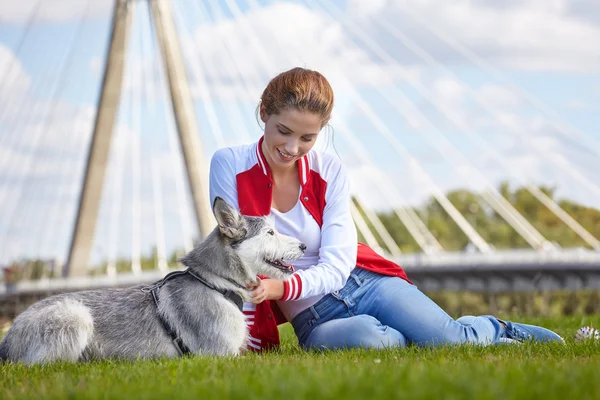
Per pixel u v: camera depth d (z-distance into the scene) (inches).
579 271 1611.7
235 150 267.9
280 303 269.0
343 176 264.5
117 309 250.8
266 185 258.7
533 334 271.3
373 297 261.6
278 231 262.1
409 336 259.0
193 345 248.4
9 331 250.5
